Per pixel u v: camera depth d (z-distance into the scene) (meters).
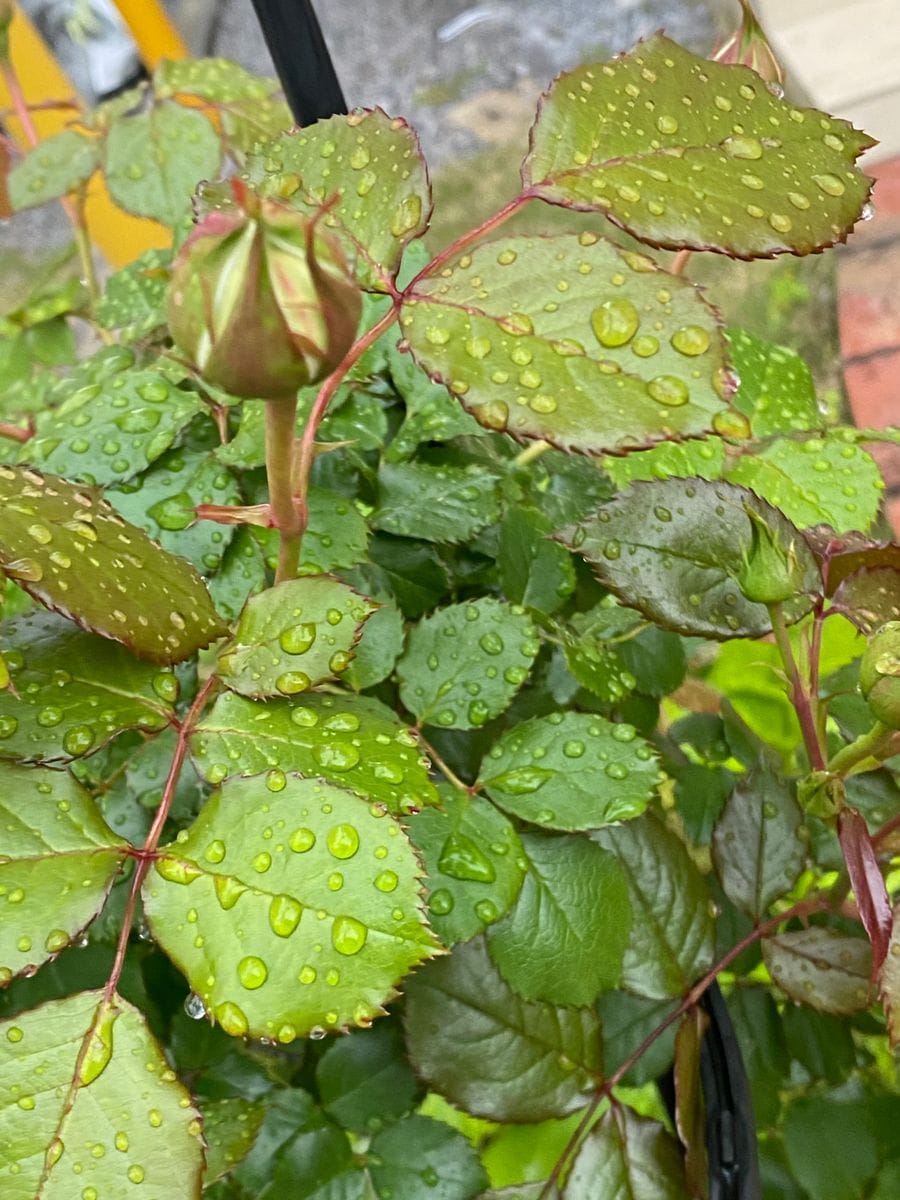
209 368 0.10
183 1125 0.12
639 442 0.11
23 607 0.18
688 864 0.18
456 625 0.17
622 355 0.11
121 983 0.17
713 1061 0.16
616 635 0.21
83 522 0.13
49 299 0.26
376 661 0.17
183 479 0.18
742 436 0.11
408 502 0.19
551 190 0.12
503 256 0.12
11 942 0.12
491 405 0.11
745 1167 0.15
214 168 0.23
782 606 0.16
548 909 0.16
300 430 0.19
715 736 0.22
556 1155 0.21
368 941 0.11
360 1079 0.18
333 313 0.10
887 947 0.14
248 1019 0.11
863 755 0.14
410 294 0.12
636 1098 0.24
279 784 0.12
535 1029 0.17
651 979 0.17
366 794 0.13
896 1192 0.18
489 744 0.19
